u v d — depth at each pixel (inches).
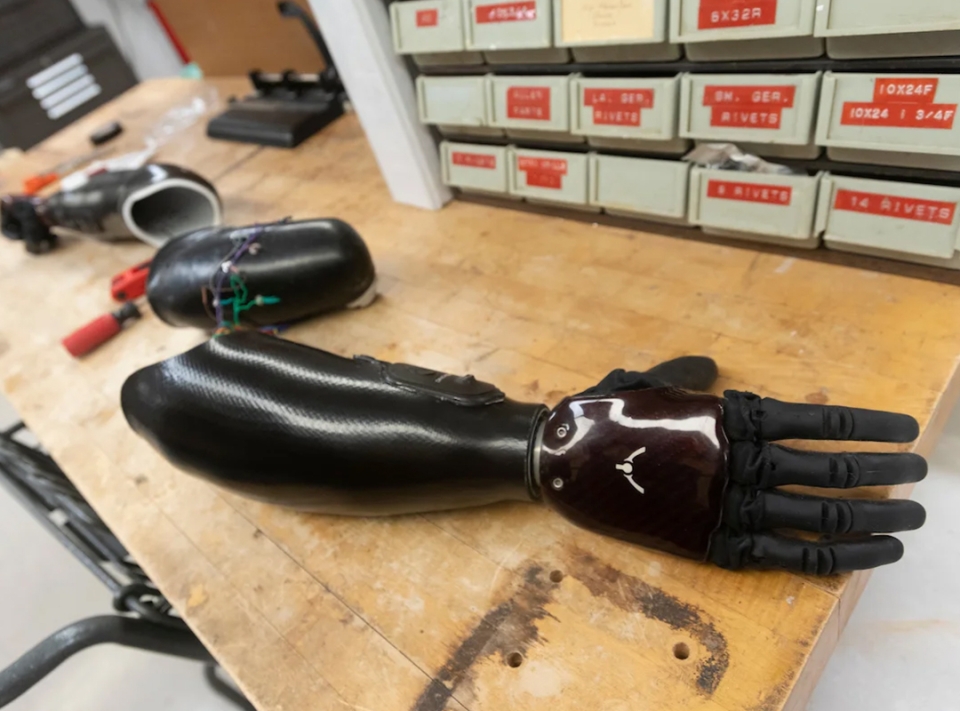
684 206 25.9
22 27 74.1
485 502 19.3
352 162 42.9
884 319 22.0
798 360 21.5
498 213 33.7
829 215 22.6
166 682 36.5
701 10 21.1
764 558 15.8
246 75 63.2
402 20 29.0
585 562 18.1
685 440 15.5
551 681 15.9
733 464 15.5
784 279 24.7
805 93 20.6
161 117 59.7
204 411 19.7
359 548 20.3
